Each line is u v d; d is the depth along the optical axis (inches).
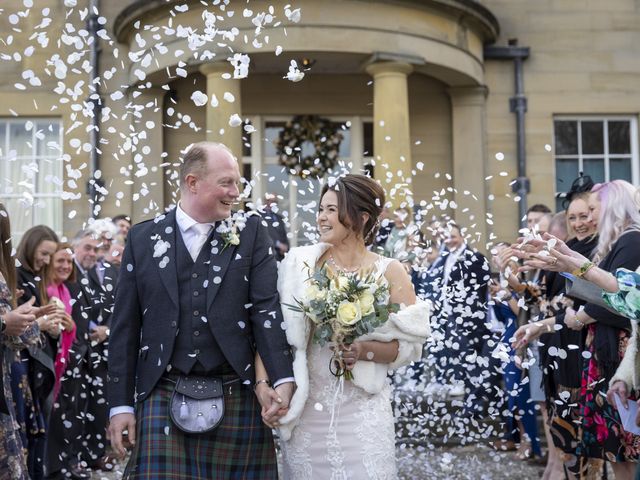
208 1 396.5
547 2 501.0
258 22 145.9
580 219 189.3
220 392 129.6
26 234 212.5
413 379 216.7
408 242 198.5
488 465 242.1
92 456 223.6
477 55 468.4
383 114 414.9
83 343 227.6
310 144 478.3
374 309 129.3
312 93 480.1
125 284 134.2
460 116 483.8
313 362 135.2
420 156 489.1
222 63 395.9
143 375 130.9
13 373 177.3
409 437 219.5
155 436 126.8
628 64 504.1
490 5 499.2
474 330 213.2
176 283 131.3
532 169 495.5
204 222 134.3
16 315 145.3
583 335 173.5
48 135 463.2
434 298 190.1
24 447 176.9
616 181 168.4
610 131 510.3
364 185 139.7
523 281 214.1
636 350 145.6
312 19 402.3
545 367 192.4
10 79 450.9
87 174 450.3
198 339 130.0
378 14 411.5
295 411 131.4
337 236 138.4
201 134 459.5
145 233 135.8
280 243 339.0
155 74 427.5
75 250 245.3
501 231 488.7
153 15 417.4
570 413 186.4
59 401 220.1
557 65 499.8
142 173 159.2
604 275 134.6
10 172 462.0
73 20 453.1
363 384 132.9
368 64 417.1
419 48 421.4
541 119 498.0
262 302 133.0
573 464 187.5
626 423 151.6
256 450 131.6
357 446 132.6
